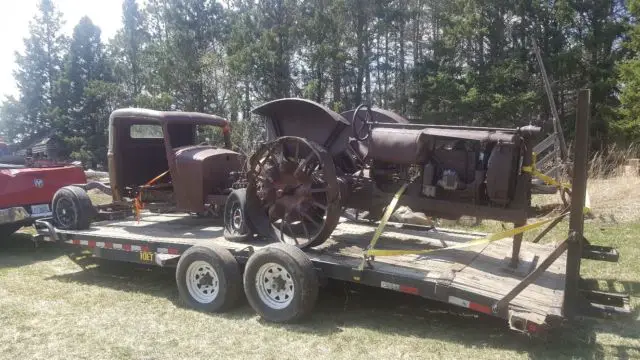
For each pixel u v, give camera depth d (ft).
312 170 17.75
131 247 19.67
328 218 16.84
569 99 77.56
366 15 89.35
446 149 16.79
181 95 102.73
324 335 14.85
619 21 77.92
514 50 77.46
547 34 77.36
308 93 82.07
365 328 15.38
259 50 85.20
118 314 16.90
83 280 21.17
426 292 14.60
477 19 76.89
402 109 87.40
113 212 24.52
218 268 16.58
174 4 105.50
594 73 74.33
